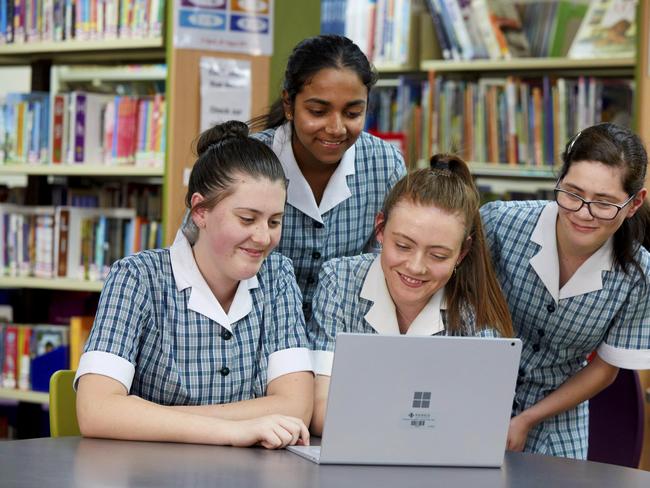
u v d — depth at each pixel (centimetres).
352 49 225
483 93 458
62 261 425
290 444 180
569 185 213
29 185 455
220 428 179
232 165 187
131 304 193
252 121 258
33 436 450
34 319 459
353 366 164
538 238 239
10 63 462
